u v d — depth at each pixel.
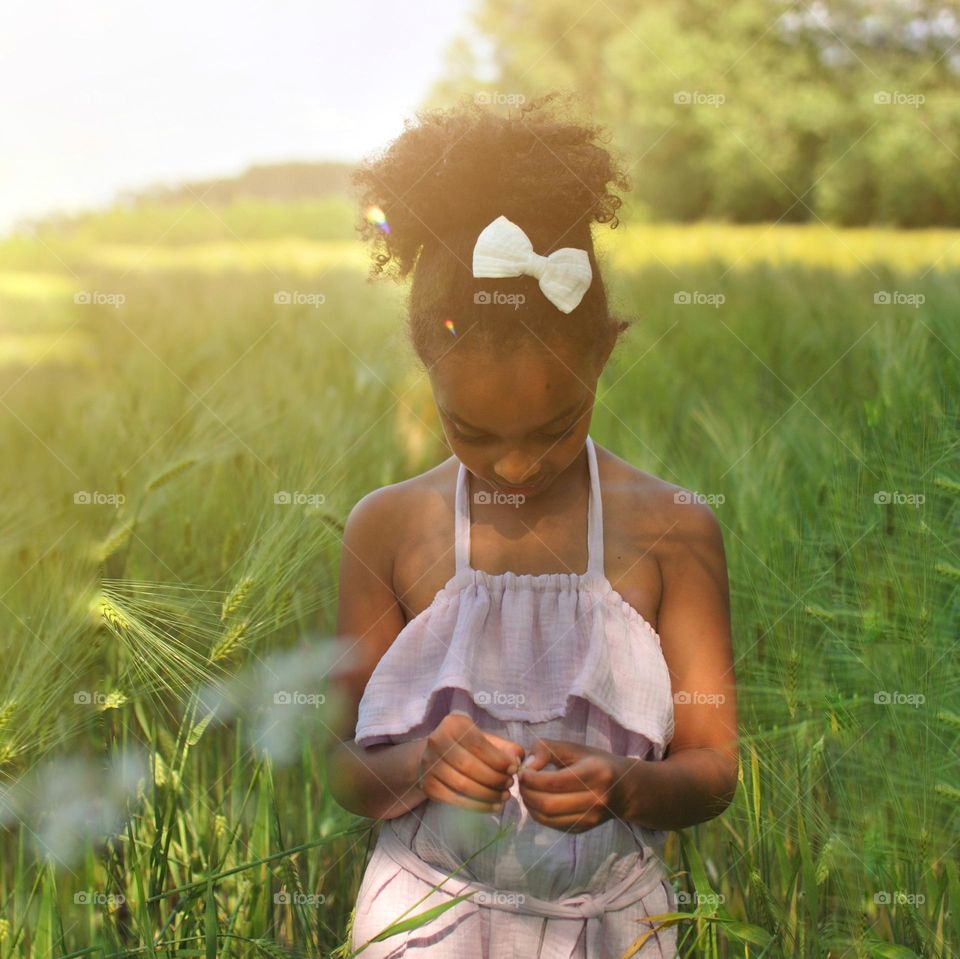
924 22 23.05
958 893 1.65
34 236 16.05
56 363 6.61
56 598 2.10
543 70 27.62
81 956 1.81
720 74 24.97
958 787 1.78
